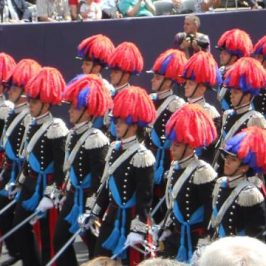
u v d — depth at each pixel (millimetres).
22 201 17016
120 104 14945
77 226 15969
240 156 13203
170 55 18969
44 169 16828
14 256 17984
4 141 18172
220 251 7453
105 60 20719
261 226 13203
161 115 18688
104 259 9047
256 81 17531
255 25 27625
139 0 28547
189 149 14281
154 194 18234
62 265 16172
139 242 14555
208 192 14062
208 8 29078
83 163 15891
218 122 18359
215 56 27484
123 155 14992
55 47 26688
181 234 14312
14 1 28172
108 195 15312
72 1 27766
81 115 15945
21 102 18125
